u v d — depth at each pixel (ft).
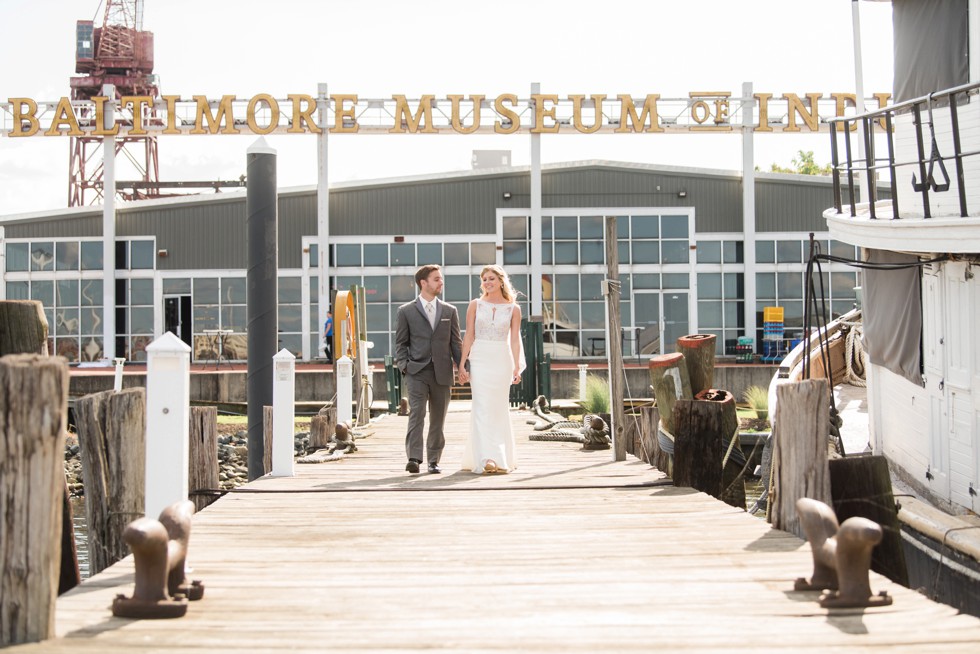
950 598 23.48
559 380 84.28
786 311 103.71
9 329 19.31
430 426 31.30
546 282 103.45
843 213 35.35
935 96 27.20
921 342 31.19
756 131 102.78
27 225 105.29
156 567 14.33
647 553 18.81
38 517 12.72
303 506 24.59
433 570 17.52
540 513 23.43
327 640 13.20
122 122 102.78
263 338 36.94
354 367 55.26
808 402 19.57
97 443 20.85
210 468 26.63
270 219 37.09
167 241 105.09
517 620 14.25
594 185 103.81
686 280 103.65
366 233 103.76
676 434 27.30
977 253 26.68
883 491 21.02
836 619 14.03
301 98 101.60
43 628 12.89
